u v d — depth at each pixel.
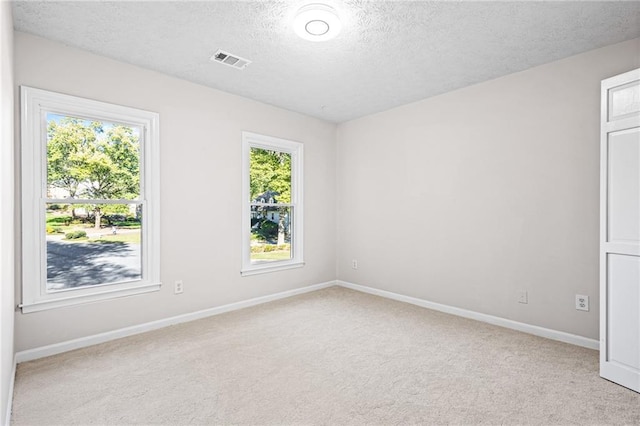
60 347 2.62
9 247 1.93
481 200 3.39
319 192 4.71
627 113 2.17
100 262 2.92
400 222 4.13
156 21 2.33
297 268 4.44
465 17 2.25
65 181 2.73
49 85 2.59
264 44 2.64
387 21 2.30
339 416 1.85
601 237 2.29
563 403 1.96
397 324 3.29
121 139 3.02
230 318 3.46
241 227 3.83
